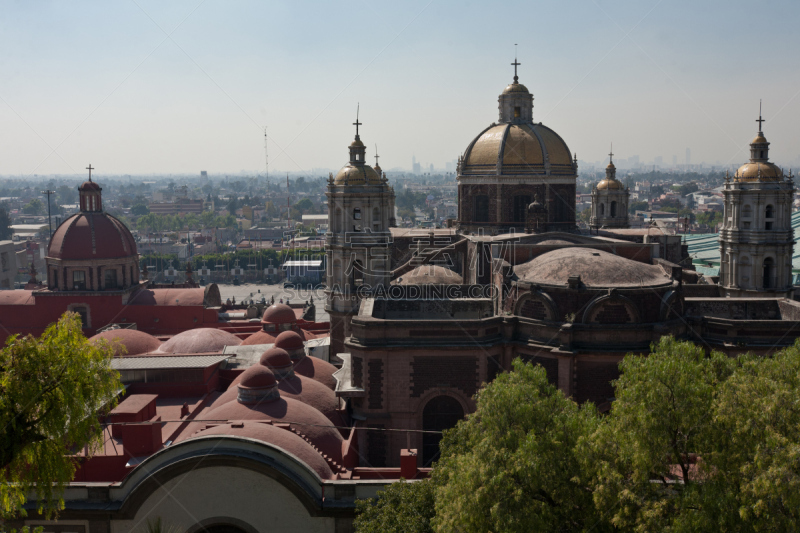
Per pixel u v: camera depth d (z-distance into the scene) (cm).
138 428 3675
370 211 6669
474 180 7850
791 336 4534
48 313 7856
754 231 7925
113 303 7894
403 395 4559
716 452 2492
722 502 2350
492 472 2623
